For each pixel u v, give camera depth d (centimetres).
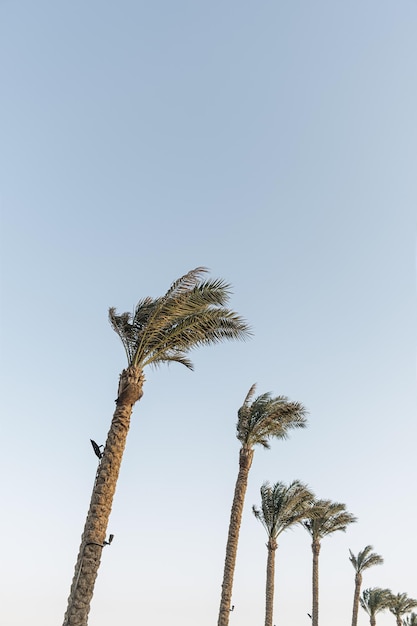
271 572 3316
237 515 2745
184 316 1823
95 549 1480
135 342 1798
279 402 2905
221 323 1864
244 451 2891
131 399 1689
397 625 6606
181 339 1831
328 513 4416
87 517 1538
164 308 1778
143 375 1752
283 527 3450
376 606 6066
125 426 1653
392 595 6166
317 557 4403
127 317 1850
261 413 2895
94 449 1616
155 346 1795
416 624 6938
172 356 1859
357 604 5428
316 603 4203
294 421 2909
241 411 2959
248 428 2908
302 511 3469
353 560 5688
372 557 5625
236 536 2705
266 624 3164
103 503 1536
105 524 1523
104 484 1559
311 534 4528
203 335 1847
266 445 2981
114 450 1605
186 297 1783
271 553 3378
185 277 1778
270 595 3253
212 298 1789
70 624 1377
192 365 1898
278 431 2911
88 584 1438
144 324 1825
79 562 1489
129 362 1775
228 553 2670
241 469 2858
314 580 4309
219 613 2534
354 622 5297
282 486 3522
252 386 3081
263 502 3509
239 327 1873
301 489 3478
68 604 1430
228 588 2588
